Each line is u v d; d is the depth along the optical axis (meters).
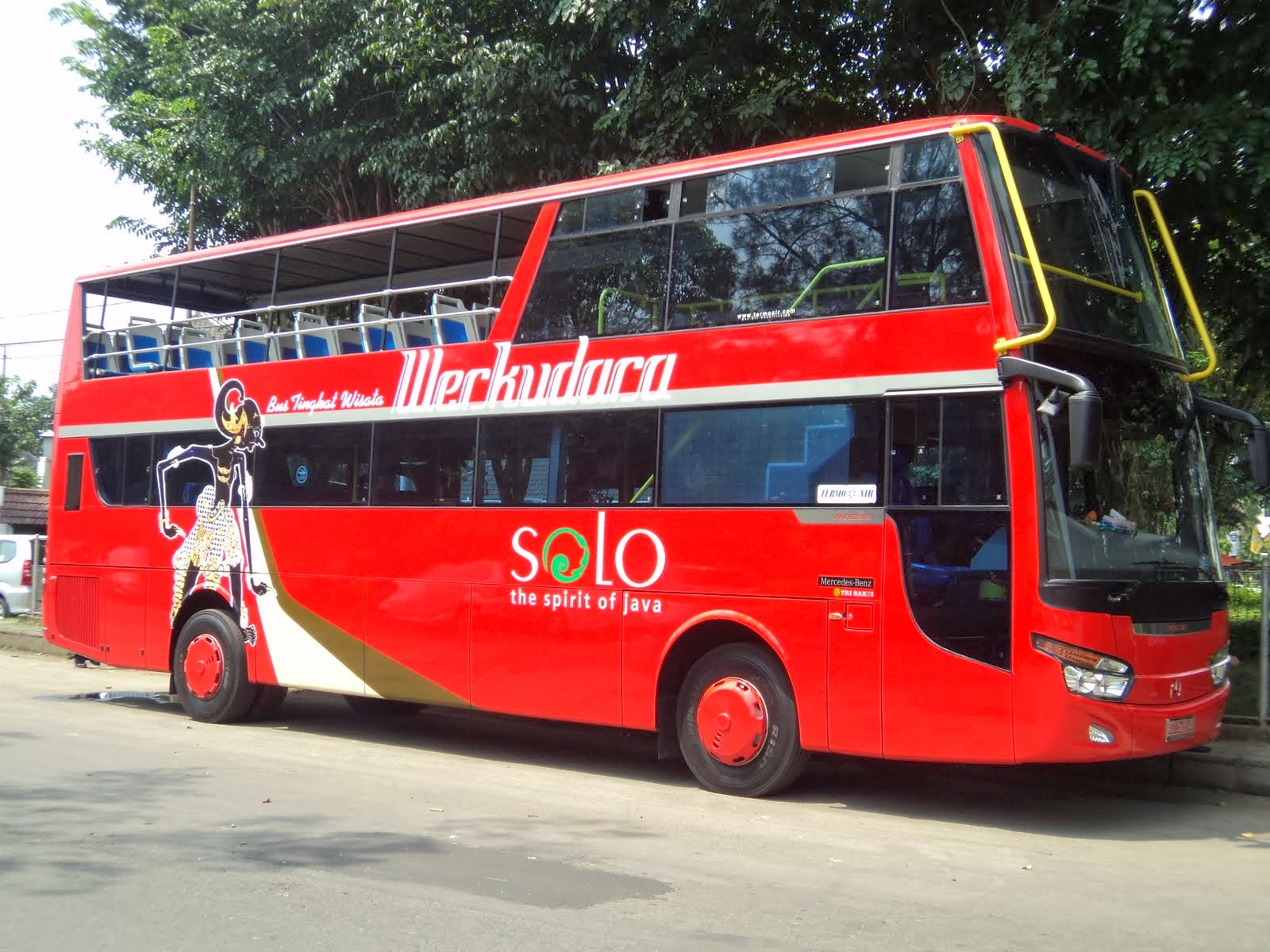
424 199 15.72
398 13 14.90
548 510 8.70
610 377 8.48
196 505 11.40
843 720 7.17
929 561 6.93
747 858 6.15
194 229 19.06
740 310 7.92
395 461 9.80
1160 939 4.84
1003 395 6.78
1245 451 9.91
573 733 11.15
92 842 6.35
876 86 12.25
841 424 7.35
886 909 5.23
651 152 12.69
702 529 7.86
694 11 11.93
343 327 10.41
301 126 17.03
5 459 42.19
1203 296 10.77
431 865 5.92
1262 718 8.88
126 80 21.31
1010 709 6.59
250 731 10.83
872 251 7.39
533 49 13.74
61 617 12.62
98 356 12.63
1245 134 8.66
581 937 4.77
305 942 4.72
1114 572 6.73
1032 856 6.31
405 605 9.59
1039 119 9.55
